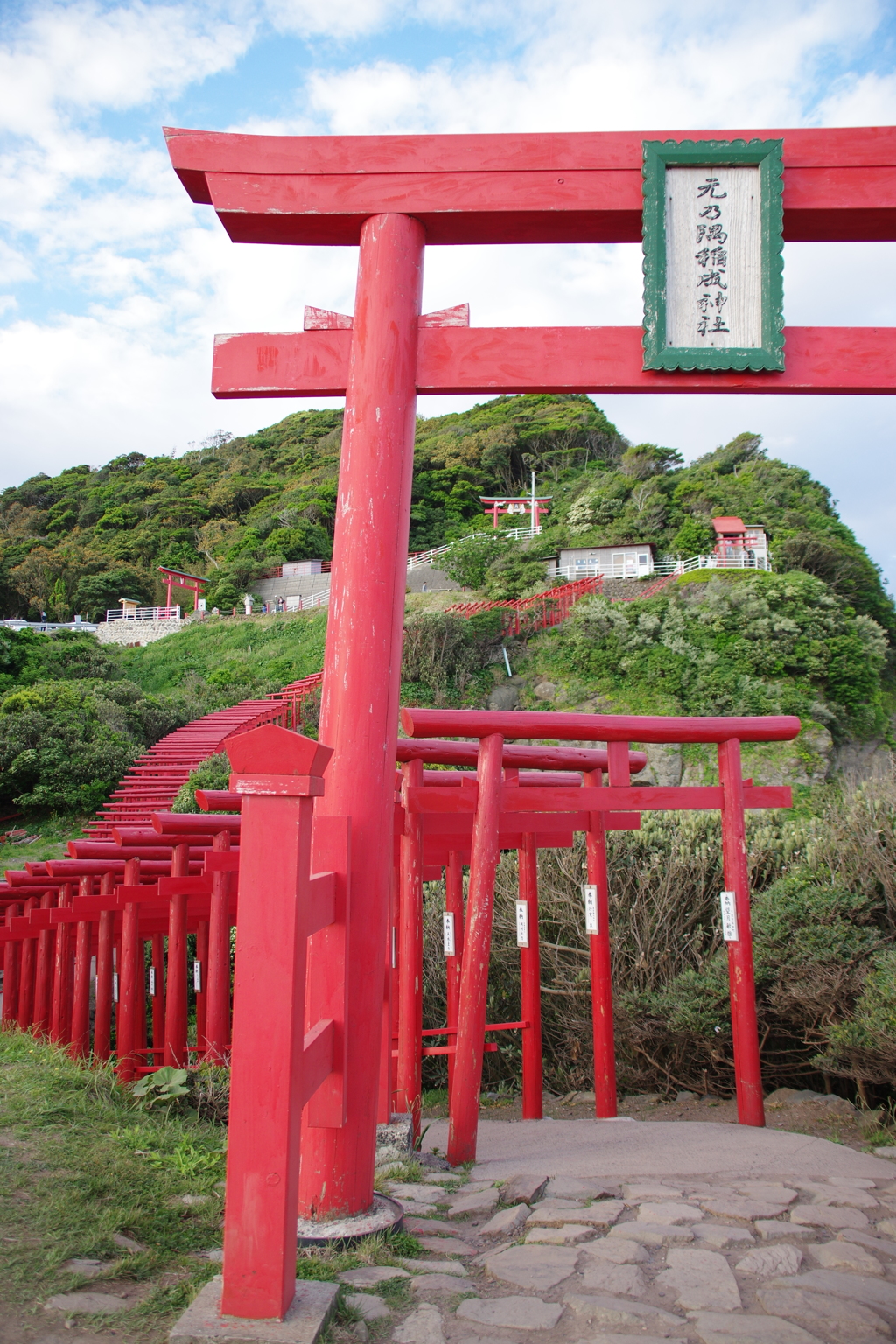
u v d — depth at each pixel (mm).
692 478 46125
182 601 47031
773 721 4918
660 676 25344
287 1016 1957
